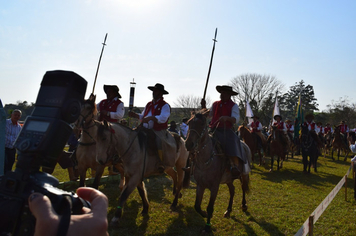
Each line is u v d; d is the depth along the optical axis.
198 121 4.45
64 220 0.68
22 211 0.75
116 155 5.12
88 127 5.09
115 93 6.00
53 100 0.82
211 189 4.67
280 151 11.33
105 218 0.80
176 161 5.86
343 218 5.63
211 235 4.59
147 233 4.59
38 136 0.76
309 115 13.51
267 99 40.44
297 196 7.25
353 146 6.44
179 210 5.76
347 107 38.06
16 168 0.79
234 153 4.78
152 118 5.16
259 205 6.34
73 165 7.00
